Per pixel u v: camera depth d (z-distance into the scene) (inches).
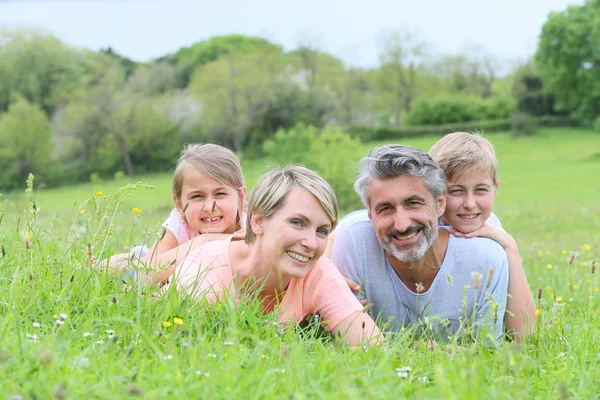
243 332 136.3
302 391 106.0
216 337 130.9
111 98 2787.9
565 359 133.5
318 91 3011.8
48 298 135.6
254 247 153.9
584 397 115.5
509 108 3346.5
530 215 729.0
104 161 2723.9
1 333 116.3
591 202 1268.5
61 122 2751.0
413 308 166.4
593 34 2837.1
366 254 167.3
